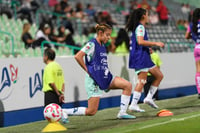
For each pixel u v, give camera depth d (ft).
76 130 89.15
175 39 266.16
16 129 103.24
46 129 90.43
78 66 134.31
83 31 223.10
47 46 169.48
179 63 171.94
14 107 115.44
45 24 171.32
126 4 294.87
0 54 164.25
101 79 96.12
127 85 100.12
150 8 274.57
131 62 110.83
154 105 115.96
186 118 94.07
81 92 134.82
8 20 190.19
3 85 112.78
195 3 338.54
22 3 209.26
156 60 144.56
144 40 108.58
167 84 164.86
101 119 107.76
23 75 118.32
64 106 128.57
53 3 237.86
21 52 168.35
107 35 96.89
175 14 309.63
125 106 101.81
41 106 123.03
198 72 130.11
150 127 83.92
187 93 175.22
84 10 248.32
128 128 84.43
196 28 126.52
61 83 110.83
